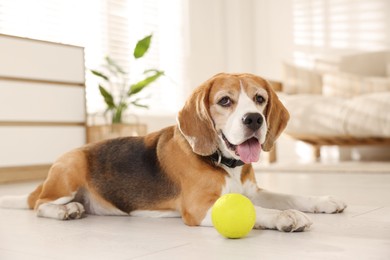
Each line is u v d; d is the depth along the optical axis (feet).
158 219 6.34
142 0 19.40
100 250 4.64
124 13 18.78
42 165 13.51
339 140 16.46
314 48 20.90
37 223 6.28
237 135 5.49
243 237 5.02
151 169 6.41
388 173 12.68
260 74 22.27
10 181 12.83
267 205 6.54
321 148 20.30
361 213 6.37
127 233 5.46
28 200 7.50
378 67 17.83
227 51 22.34
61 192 6.81
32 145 13.26
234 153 5.67
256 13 22.29
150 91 19.60
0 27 15.17
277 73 21.84
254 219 5.02
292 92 18.10
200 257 4.25
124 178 6.61
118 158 6.76
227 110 5.68
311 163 17.07
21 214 7.04
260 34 22.22
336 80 17.70
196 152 5.77
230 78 5.83
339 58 18.35
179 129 6.24
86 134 14.55
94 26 17.72
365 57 18.04
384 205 7.13
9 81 12.75
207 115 5.80
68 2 16.89
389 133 14.49
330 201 6.38
